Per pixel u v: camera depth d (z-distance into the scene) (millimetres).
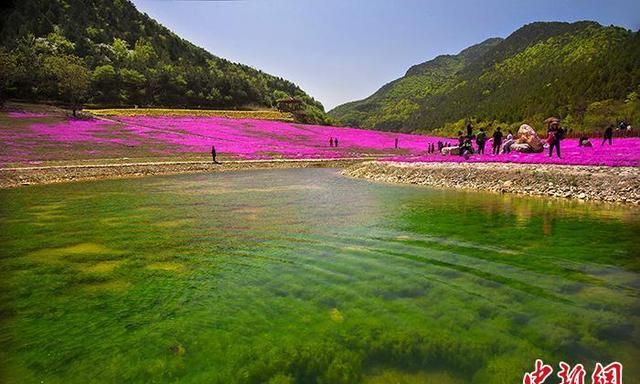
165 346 6207
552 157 26594
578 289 7984
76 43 119750
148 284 8734
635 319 6730
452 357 5789
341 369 5547
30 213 16828
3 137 42875
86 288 8539
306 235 12672
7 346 6266
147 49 141750
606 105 85500
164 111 83188
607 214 15531
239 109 114625
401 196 21250
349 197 20922
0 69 66312
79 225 14383
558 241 11453
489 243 11383
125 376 5469
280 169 39750
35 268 9797
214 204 18781
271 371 5523
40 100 80500
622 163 21656
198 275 9258
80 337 6516
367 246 11336
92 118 63656
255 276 9164
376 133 77688
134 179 31125
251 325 6832
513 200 19531
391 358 5793
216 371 5551
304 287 8477
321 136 66750
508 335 6348
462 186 25188
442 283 8516
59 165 33594
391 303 7609
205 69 152625
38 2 132625
